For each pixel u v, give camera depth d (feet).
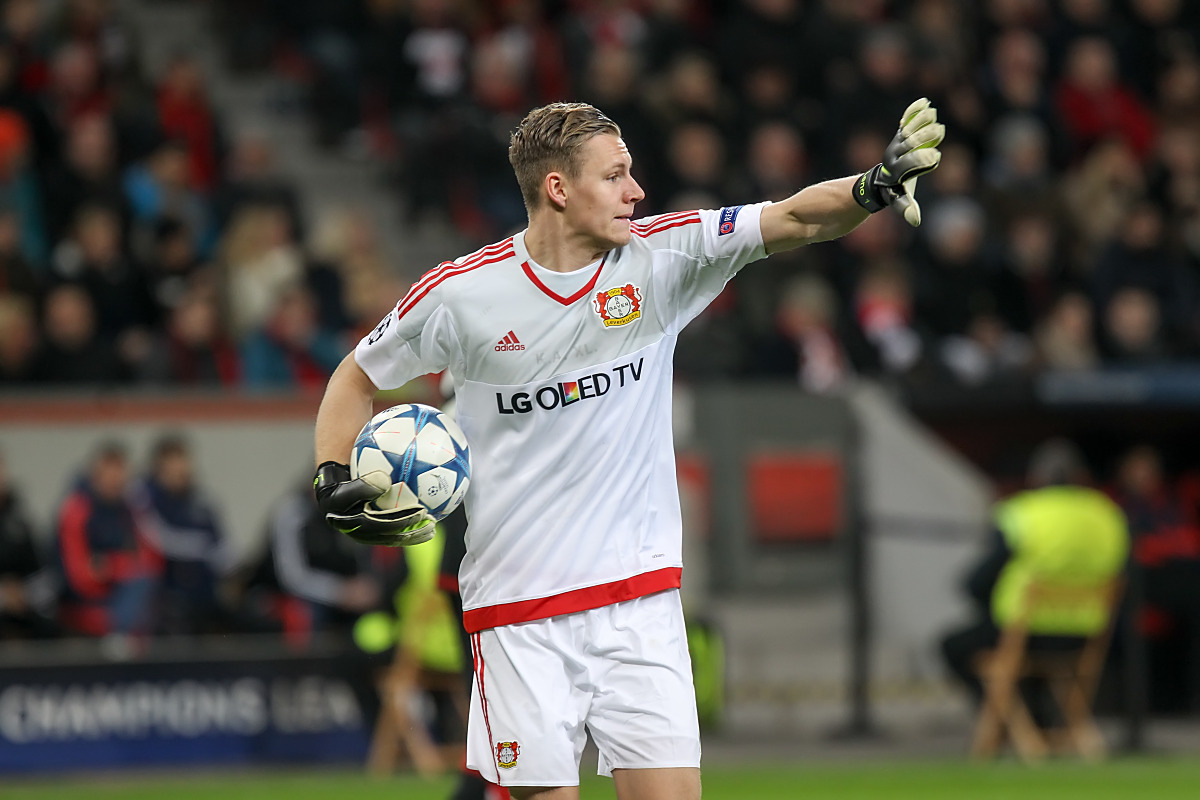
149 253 154.71
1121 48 213.05
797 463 155.63
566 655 48.37
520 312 48.06
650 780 47.83
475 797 67.00
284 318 146.82
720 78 192.95
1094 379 155.33
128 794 102.63
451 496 48.88
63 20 172.55
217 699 120.57
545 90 186.70
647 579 48.75
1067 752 127.54
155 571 127.44
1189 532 150.71
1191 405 155.53
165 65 185.47
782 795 99.76
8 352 137.28
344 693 122.72
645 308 48.52
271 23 195.21
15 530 123.65
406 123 185.78
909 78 190.08
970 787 103.81
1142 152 207.51
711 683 130.00
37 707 116.26
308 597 125.39
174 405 139.64
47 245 155.33
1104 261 174.81
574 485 48.44
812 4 204.33
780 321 161.58
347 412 50.08
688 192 170.40
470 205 180.86
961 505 147.13
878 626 153.69
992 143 194.18
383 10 188.96
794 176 179.52
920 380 158.30
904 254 173.78
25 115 160.66
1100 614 124.77
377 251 172.55
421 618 113.09
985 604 124.77
